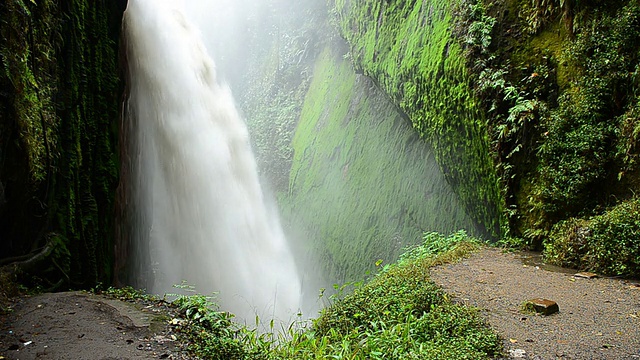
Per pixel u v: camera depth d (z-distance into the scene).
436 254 8.16
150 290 13.19
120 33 11.64
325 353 4.68
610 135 6.88
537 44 7.75
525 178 7.79
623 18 6.74
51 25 8.09
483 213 8.89
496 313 5.03
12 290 6.27
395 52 11.34
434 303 5.39
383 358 4.19
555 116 7.33
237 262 17.58
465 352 4.00
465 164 9.02
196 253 15.65
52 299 5.97
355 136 15.34
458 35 8.65
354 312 5.66
